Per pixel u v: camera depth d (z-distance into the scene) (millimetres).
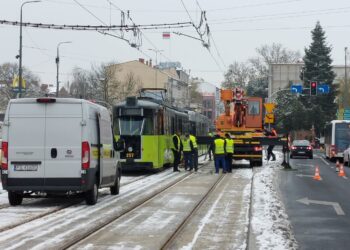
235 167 33781
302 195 18891
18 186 15055
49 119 15133
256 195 18172
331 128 45219
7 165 15109
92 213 14070
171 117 32875
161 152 29016
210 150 41719
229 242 10477
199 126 47500
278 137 32594
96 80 79125
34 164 15062
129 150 27672
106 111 17484
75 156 15039
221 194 18656
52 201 16797
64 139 15062
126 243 10297
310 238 11047
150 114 27953
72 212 14234
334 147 44250
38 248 9711
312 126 86625
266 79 105500
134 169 28266
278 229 11789
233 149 30625
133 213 14188
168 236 10977
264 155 51312
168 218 13352
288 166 31875
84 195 16422
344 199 17828
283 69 102562
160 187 21031
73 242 10273
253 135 33219
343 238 11055
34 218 13141
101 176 16281
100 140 16188
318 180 25141
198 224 12523
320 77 87812
